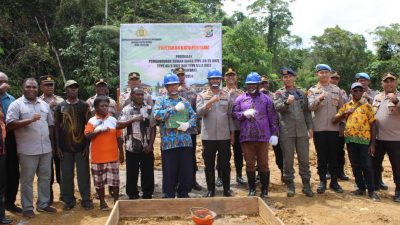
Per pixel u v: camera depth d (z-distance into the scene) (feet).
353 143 23.29
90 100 24.12
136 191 21.85
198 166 31.78
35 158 19.54
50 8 65.62
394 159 22.85
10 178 20.18
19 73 57.31
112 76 61.67
